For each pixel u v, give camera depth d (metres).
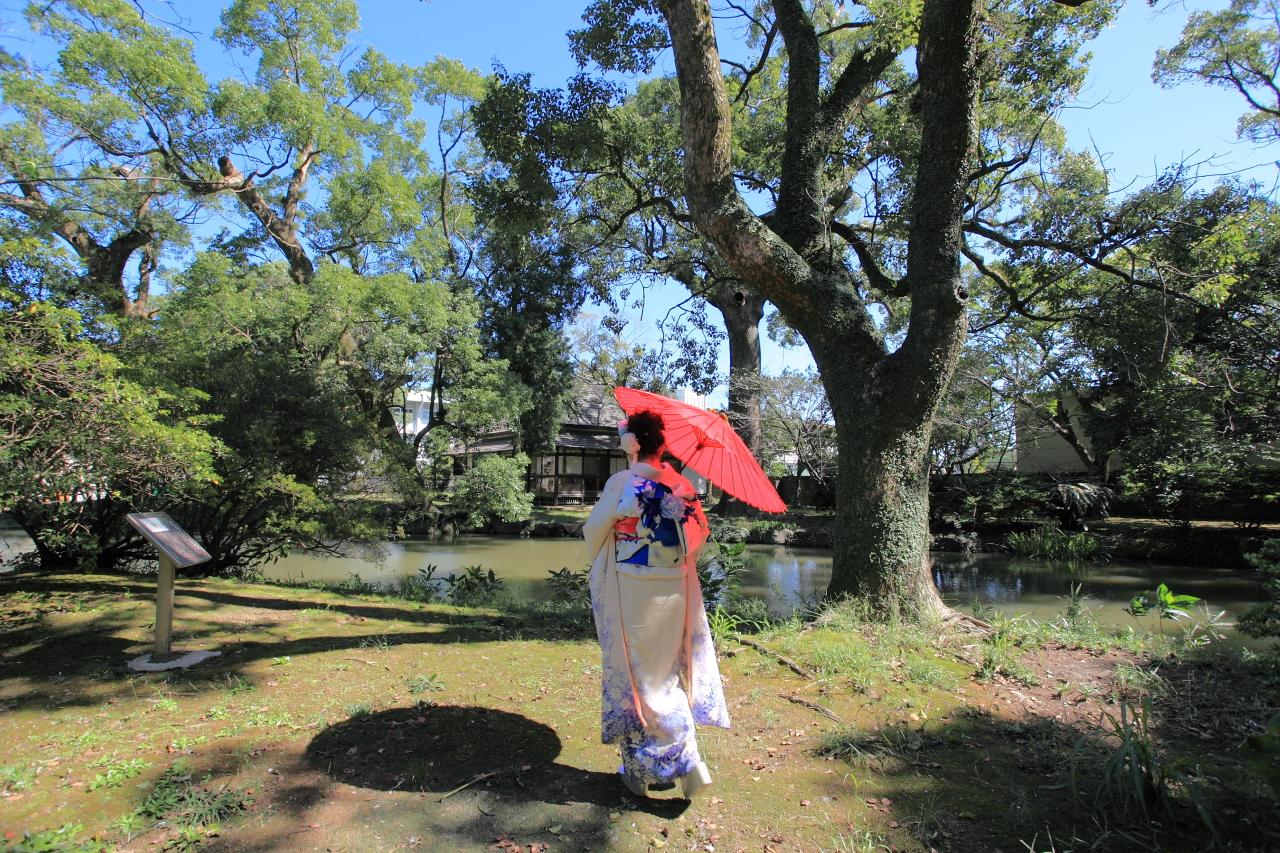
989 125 9.45
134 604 5.71
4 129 10.06
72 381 4.56
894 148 10.13
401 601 6.84
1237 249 9.60
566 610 6.18
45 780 2.64
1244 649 4.81
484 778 2.76
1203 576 12.08
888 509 5.40
